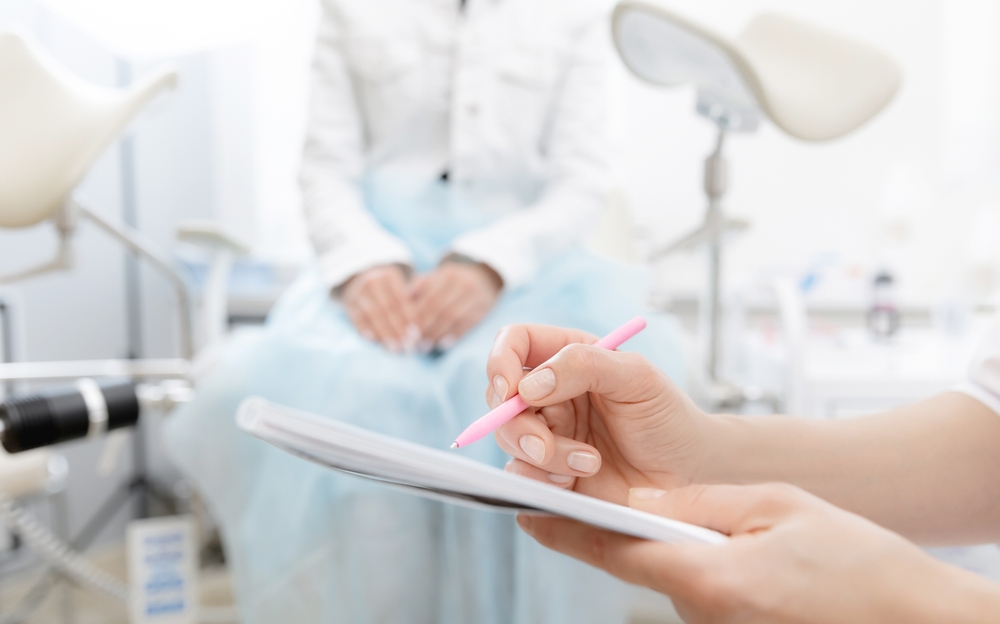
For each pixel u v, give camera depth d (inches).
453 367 31.0
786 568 11.3
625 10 31.8
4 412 27.4
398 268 35.8
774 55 35.3
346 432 11.4
